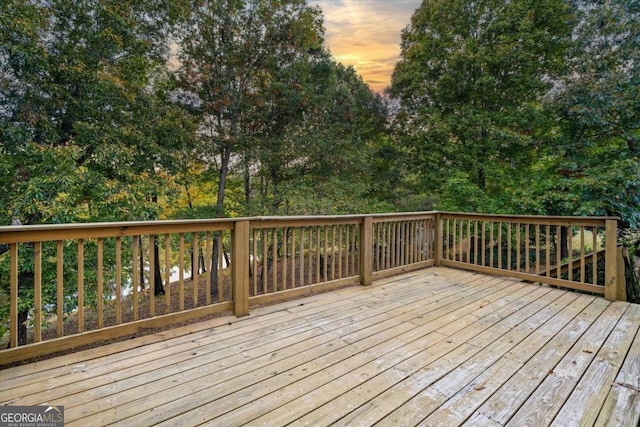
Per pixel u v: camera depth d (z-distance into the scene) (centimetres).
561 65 748
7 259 509
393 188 1050
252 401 173
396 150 1023
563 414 163
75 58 562
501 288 393
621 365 211
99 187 566
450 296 362
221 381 193
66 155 530
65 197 514
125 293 784
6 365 210
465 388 186
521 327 275
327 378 196
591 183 581
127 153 608
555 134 732
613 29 605
